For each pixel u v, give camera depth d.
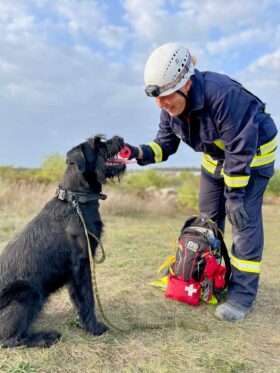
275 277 5.18
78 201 3.33
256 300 4.20
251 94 3.56
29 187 12.75
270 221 14.76
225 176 3.52
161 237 8.38
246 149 3.31
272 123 3.71
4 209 10.48
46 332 3.16
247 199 3.70
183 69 3.29
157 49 3.40
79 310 3.30
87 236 3.27
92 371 2.67
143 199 15.30
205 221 4.23
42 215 3.36
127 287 4.40
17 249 3.20
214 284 3.94
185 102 3.44
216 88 3.32
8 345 2.97
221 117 3.32
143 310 3.80
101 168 3.54
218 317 3.61
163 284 4.39
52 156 16.55
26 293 3.00
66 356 2.87
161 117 4.22
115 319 3.57
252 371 2.71
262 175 3.69
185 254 4.00
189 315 3.72
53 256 3.21
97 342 3.10
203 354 2.92
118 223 10.57
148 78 3.34
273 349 3.07
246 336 3.28
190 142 3.80
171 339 3.17
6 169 16.44
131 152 4.02
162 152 4.29
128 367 2.72
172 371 2.67
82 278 3.28
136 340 3.14
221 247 4.14
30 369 2.66
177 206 16.80
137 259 5.79
